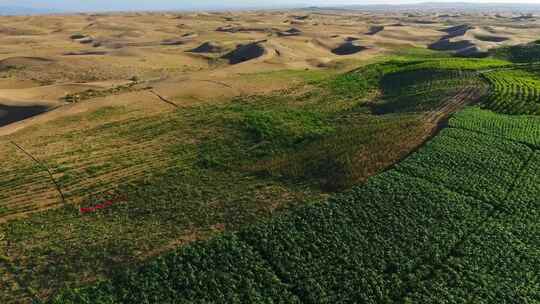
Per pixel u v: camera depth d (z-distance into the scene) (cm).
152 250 2966
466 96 5769
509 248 2947
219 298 2573
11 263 2923
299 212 3312
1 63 10075
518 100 5447
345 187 3728
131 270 2753
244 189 3891
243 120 5581
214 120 5706
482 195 3506
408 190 3550
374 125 5100
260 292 2631
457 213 3288
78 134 5291
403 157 4197
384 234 3080
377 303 2570
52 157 4647
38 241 3183
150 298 2561
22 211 3672
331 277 2736
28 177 4228
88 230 3312
